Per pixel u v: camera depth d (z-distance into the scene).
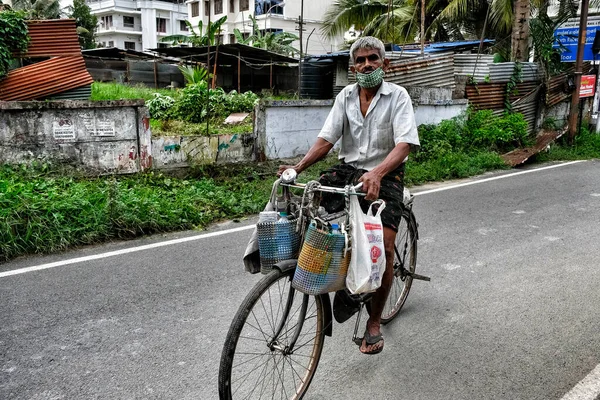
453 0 17.36
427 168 9.45
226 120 13.89
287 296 2.62
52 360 3.17
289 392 2.89
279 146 8.96
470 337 3.53
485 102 12.65
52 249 5.08
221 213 6.48
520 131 11.73
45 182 6.24
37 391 2.86
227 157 8.34
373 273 2.60
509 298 4.15
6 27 8.22
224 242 5.51
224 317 3.78
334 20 21.16
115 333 3.51
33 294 4.11
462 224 6.24
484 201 7.49
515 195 7.89
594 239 5.67
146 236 5.69
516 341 3.47
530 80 13.26
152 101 14.86
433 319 3.80
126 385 2.93
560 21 15.21
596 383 2.97
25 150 6.62
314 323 2.87
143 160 7.47
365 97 3.03
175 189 6.97
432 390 2.93
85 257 4.98
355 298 2.94
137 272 4.61
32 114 6.58
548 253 5.21
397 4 20.38
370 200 2.59
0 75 8.17
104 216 5.61
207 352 3.30
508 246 5.42
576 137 13.20
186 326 3.63
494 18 16.53
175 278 4.48
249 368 3.04
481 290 4.31
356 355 3.31
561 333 3.58
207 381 2.99
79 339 3.43
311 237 2.42
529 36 13.66
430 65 12.04
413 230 3.85
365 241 2.54
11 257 4.95
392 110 2.96
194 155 7.98
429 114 11.28
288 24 33.00
